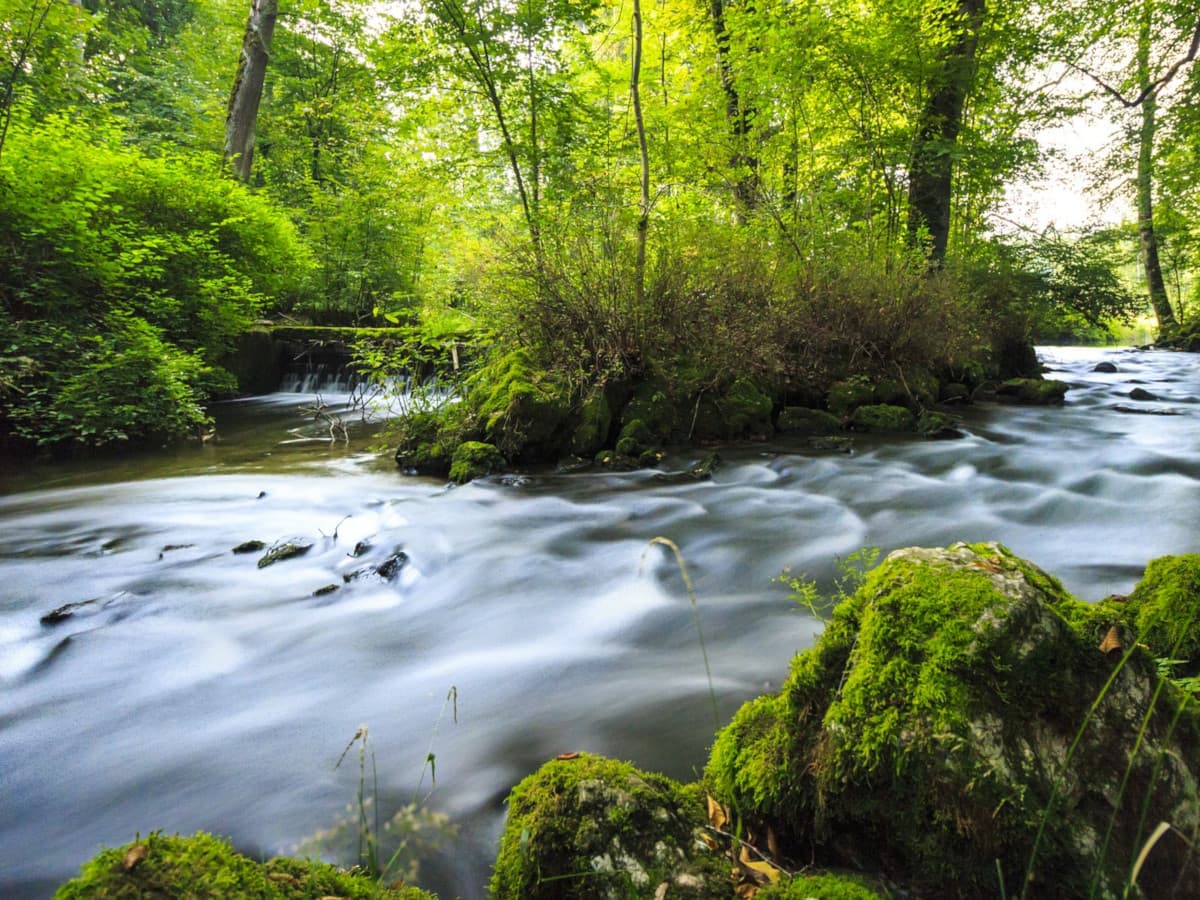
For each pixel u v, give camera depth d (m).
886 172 11.31
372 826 2.11
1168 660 1.97
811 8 9.97
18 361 8.45
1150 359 18.28
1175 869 1.38
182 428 9.49
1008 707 1.50
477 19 9.38
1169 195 20.75
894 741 1.53
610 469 7.37
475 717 2.77
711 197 10.88
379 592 4.26
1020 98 13.07
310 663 3.35
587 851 1.58
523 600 4.09
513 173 10.55
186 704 2.99
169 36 23.86
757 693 2.82
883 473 6.71
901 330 9.99
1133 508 5.18
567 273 8.09
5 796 2.39
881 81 10.44
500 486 6.80
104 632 3.70
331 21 16.69
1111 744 1.47
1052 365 16.94
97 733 2.78
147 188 11.58
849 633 1.80
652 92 13.29
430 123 10.49
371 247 18.53
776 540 4.98
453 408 8.20
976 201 15.20
